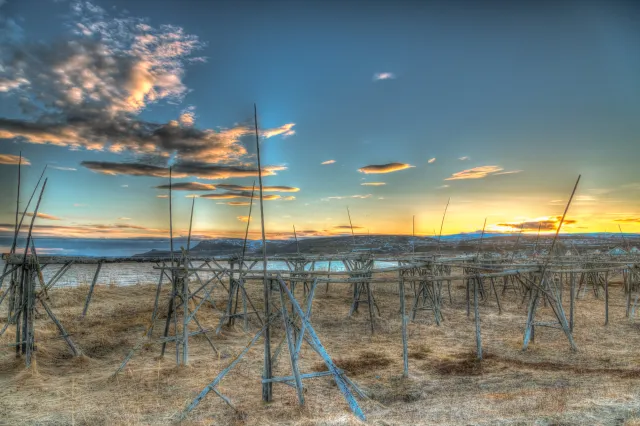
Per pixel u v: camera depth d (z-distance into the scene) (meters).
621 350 17.12
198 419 10.66
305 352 17.84
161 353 17.17
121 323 21.58
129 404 11.68
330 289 36.59
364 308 28.42
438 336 20.67
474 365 15.53
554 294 18.27
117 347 18.11
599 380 12.49
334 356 17.23
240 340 20.16
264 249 12.20
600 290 36.25
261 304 28.11
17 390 12.80
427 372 14.90
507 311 27.36
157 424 10.38
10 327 19.09
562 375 13.58
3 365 15.09
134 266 67.44
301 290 35.12
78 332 19.47
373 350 18.16
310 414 10.75
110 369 15.23
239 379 14.17
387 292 35.12
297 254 28.38
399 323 23.86
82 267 62.41
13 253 15.79
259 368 15.52
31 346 15.34
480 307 28.95
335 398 12.34
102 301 26.38
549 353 16.95
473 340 19.70
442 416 9.92
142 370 15.04
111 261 17.67
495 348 18.16
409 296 33.19
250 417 10.66
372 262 24.94
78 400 12.00
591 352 16.88
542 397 10.73
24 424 10.30
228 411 11.24
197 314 23.94
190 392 12.77
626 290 31.53
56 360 16.08
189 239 16.47
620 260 29.53
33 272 15.68
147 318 22.62
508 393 11.56
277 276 13.38
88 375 14.49
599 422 8.60
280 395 12.53
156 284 33.09
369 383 13.80
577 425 8.50
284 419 10.45
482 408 10.28
